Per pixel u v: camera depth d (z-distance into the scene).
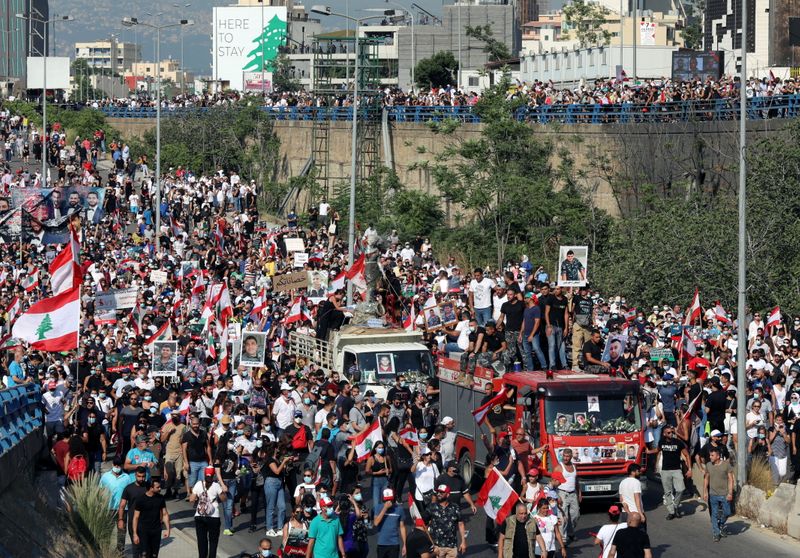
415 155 86.69
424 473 27.73
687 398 34.03
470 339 35.75
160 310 46.84
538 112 75.75
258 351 36.88
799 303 49.56
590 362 34.84
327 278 49.03
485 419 31.25
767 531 30.06
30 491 27.28
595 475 29.98
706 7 149.38
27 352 38.19
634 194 68.81
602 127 71.50
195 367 38.72
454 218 75.38
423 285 51.22
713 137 63.62
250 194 81.69
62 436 31.09
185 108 109.62
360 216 77.69
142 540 25.66
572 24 152.50
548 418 29.95
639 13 172.88
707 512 31.62
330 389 33.53
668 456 30.77
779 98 60.94
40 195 61.84
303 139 98.62
